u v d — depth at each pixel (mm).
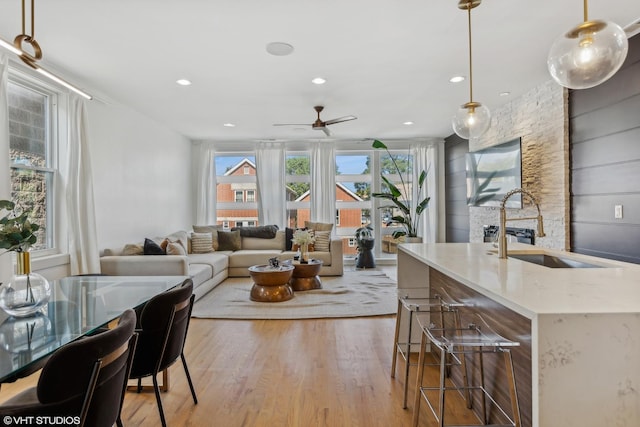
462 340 1598
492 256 2438
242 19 2566
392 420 2016
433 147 7203
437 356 2836
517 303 1225
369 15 2523
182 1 2336
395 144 7363
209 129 6195
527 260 2705
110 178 4391
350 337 3314
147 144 5332
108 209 4344
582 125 3520
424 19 2582
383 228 7402
